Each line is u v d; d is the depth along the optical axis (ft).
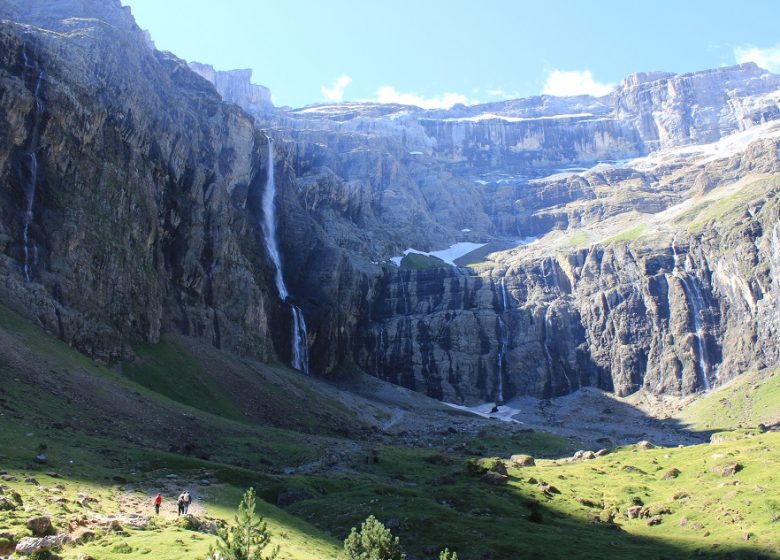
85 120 494.18
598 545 242.37
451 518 258.37
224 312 606.96
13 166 430.61
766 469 302.66
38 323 393.29
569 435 615.57
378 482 321.73
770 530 236.63
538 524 265.54
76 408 314.76
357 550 159.43
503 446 506.89
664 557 231.09
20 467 204.74
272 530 200.75
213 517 196.03
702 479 315.99
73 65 538.88
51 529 141.69
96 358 428.15
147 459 270.05
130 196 521.65
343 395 637.71
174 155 617.21
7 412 270.26
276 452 363.35
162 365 477.77
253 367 572.51
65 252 443.32
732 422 646.33
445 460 394.52
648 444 449.89
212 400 472.03
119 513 173.58
